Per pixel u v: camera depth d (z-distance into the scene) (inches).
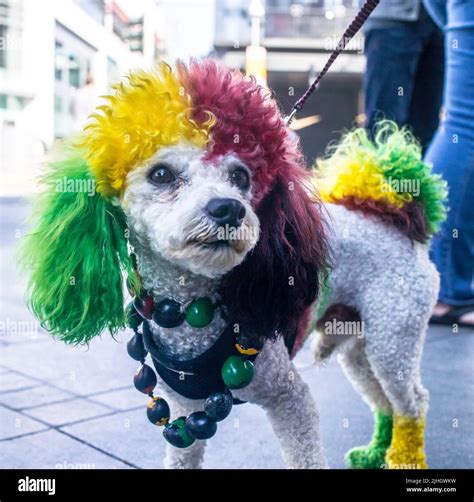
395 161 96.7
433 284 94.5
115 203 69.6
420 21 174.2
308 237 76.3
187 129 65.0
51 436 106.3
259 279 72.5
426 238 97.0
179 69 69.5
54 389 125.3
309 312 84.6
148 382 76.7
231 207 61.9
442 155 157.3
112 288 71.2
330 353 99.5
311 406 80.6
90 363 139.0
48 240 71.5
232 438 108.8
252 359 74.5
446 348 151.0
